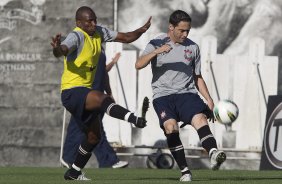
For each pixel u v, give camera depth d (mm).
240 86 46344
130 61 46688
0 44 48312
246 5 46344
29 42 48156
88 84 28047
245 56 46250
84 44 27734
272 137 42000
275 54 46312
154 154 45469
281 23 46188
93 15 28000
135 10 46906
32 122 47938
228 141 46281
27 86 48062
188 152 46312
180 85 28828
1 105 48219
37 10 48156
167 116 28391
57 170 40594
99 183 27578
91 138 28984
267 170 41656
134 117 26375
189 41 29219
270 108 42375
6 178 31750
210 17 46438
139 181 28828
